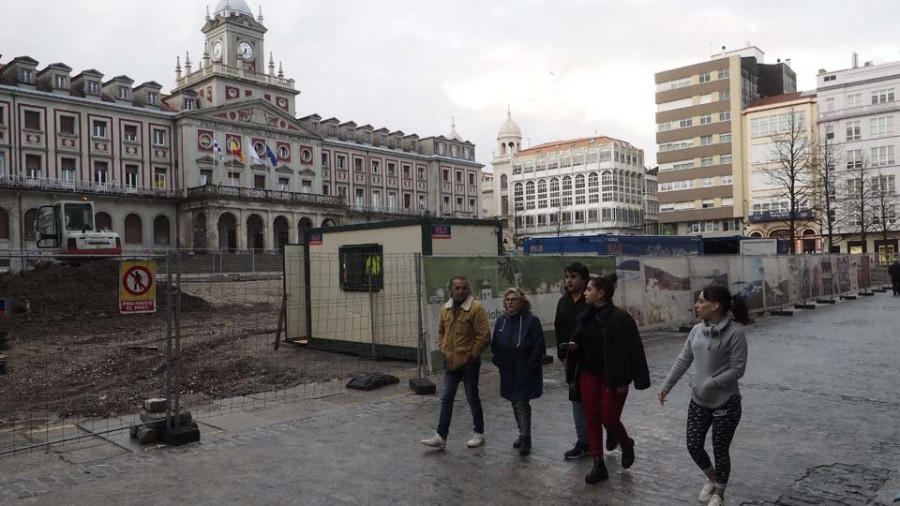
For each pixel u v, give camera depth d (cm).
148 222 6131
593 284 557
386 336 1257
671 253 2530
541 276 1280
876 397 870
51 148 5525
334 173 7838
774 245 2916
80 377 1164
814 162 5419
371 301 1284
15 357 1394
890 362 1142
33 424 804
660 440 675
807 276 2328
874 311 2106
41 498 533
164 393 1003
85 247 3028
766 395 886
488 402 870
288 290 1490
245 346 1505
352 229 1320
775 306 2072
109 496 537
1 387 1080
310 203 7038
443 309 679
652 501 509
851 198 5572
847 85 6538
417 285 986
